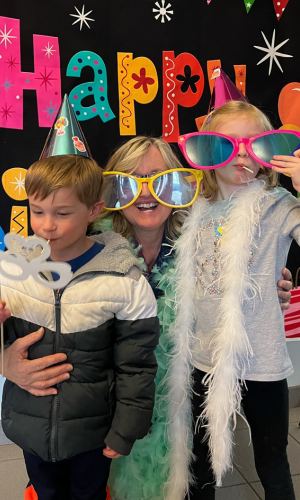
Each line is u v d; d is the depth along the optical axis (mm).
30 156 1270
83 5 1234
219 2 1331
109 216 1083
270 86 1414
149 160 1009
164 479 1049
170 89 1342
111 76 1292
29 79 1230
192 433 1034
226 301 882
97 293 798
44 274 794
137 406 808
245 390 938
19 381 790
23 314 803
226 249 913
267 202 938
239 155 942
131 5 1268
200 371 992
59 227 756
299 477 1205
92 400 802
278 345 887
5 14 1181
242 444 1391
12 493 1142
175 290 1003
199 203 1042
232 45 1362
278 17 1381
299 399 1602
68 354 800
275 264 912
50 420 784
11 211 1281
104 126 1312
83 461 865
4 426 839
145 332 834
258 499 1145
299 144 941
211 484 1006
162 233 1108
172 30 1311
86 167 826
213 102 1125
